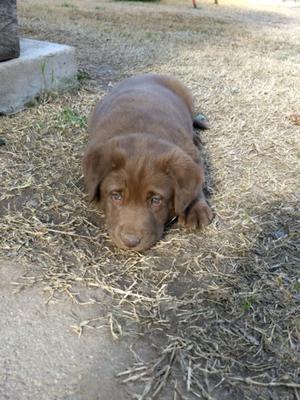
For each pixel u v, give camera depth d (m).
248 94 0.88
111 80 0.91
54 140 0.66
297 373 0.36
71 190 0.56
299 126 0.77
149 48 1.15
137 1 2.09
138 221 0.46
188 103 0.71
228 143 0.70
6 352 0.35
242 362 0.36
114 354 0.36
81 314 0.39
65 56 0.80
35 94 0.77
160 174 0.46
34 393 0.33
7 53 0.71
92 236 0.49
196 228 0.51
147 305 0.41
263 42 1.35
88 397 0.33
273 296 0.43
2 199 0.54
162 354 0.36
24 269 0.44
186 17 1.69
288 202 0.57
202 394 0.34
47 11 1.53
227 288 0.44
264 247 0.49
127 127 0.53
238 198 0.57
